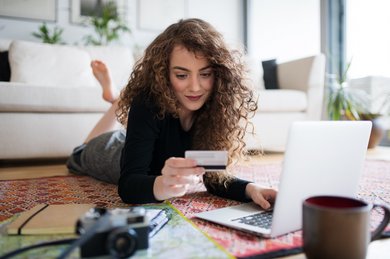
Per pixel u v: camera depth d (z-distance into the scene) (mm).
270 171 1784
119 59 2879
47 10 3283
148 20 3740
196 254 611
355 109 2762
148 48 1032
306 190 671
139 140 957
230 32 4258
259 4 4172
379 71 2889
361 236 512
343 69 3238
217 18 4168
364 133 738
